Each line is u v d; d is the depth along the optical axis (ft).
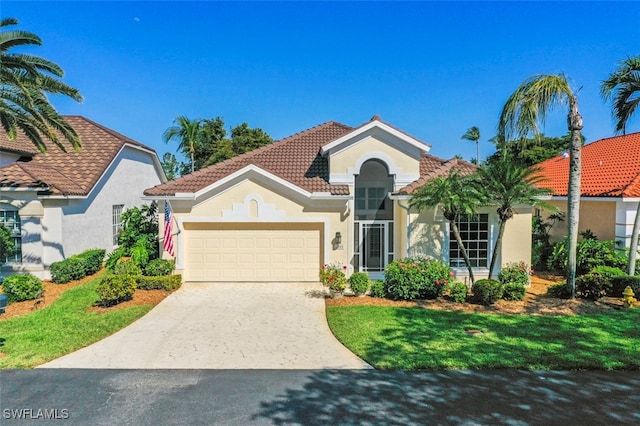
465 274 57.57
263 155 70.33
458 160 64.44
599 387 27.32
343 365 31.42
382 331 38.68
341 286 51.37
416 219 56.75
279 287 58.13
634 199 62.75
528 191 50.14
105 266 71.31
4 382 28.53
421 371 29.99
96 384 28.25
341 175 61.21
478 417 23.66
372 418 23.65
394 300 50.39
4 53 51.60
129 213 71.56
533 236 77.51
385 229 62.13
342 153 61.21
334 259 60.39
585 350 33.50
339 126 79.30
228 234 60.95
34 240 61.05
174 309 47.24
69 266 59.82
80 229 68.80
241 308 47.73
